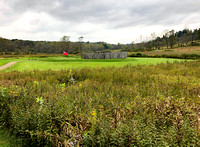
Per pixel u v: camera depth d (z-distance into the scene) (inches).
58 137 97.8
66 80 329.4
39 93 177.8
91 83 272.7
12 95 155.0
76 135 93.8
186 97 157.6
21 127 119.0
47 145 105.5
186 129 85.0
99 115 113.8
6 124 141.3
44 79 328.8
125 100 152.4
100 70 432.1
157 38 3981.3
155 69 460.4
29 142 119.3
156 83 251.4
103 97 165.3
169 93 175.9
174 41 3129.9
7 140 121.6
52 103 127.7
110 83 261.6
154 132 86.4
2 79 304.2
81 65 649.0
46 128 108.5
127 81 294.5
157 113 115.7
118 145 82.0
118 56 1186.6
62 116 107.8
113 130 90.8
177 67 502.3
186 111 114.0
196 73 365.7
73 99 150.6
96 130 93.9
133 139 80.9
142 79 299.1
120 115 115.4
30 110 123.3
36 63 727.7
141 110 120.2
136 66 558.9
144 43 3838.6
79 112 119.4
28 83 240.5
